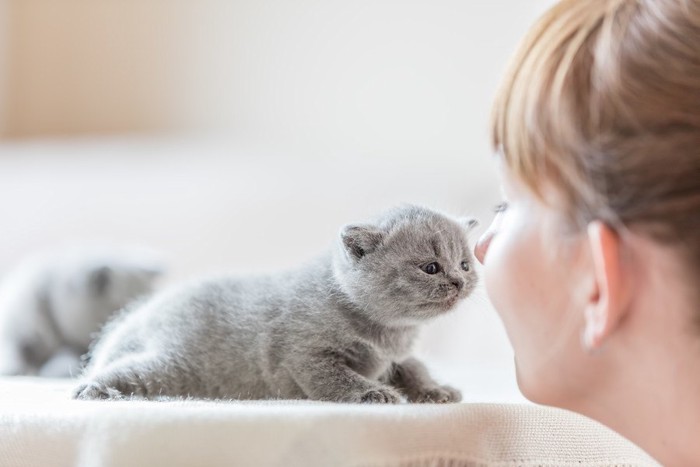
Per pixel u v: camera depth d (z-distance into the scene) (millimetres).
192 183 1316
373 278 716
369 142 1486
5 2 1718
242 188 1287
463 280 726
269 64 1568
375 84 1487
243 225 1239
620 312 604
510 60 642
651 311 603
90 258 1012
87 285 967
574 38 620
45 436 621
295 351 712
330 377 702
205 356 728
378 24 1487
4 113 1731
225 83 1603
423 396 714
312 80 1536
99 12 1697
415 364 736
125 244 1264
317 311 718
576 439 665
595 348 610
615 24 614
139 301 860
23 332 957
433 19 1447
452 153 1419
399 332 727
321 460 610
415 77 1458
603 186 596
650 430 622
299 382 710
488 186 1228
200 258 1227
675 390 610
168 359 721
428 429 624
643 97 596
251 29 1583
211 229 1250
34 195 1330
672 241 593
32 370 945
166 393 720
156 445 609
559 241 616
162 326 737
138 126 1677
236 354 727
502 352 1042
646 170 592
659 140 592
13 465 620
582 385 630
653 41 603
